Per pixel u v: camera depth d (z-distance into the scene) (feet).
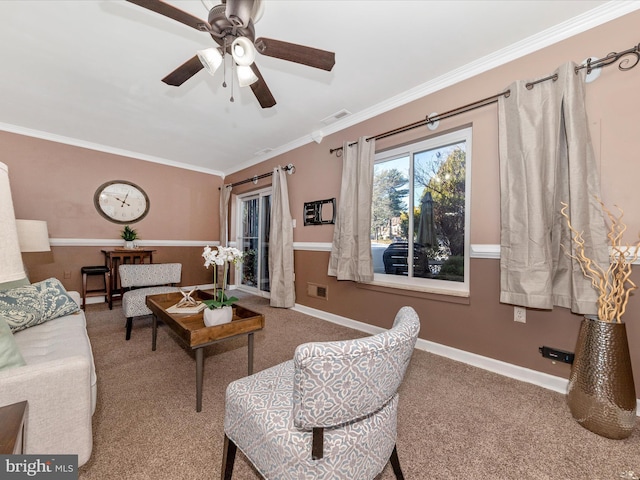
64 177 12.91
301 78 8.00
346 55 7.00
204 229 17.79
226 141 13.17
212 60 4.95
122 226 14.61
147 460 4.07
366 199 9.34
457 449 4.34
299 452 2.74
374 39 6.45
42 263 12.42
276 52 5.05
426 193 8.75
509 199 6.30
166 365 7.11
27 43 6.66
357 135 10.33
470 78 7.45
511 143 6.32
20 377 2.93
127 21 6.01
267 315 11.85
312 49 4.94
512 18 5.82
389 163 9.80
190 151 14.69
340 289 10.84
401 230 9.42
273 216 13.37
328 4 5.47
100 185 13.89
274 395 3.41
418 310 8.46
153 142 13.39
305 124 11.14
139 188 15.12
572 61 5.88
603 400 4.60
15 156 11.73
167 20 5.98
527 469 3.97
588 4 5.46
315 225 12.00
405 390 6.04
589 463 4.08
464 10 5.63
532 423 4.95
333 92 8.75
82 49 6.89
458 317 7.61
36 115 10.56
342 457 2.80
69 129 11.91
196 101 9.39
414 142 8.86
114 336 9.12
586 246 5.37
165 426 4.82
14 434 2.12
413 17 5.81
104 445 4.33
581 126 5.47
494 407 5.42
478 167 7.25
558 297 5.81
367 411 2.85
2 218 1.98
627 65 5.31
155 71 7.78
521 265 6.04
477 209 7.25
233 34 4.69
